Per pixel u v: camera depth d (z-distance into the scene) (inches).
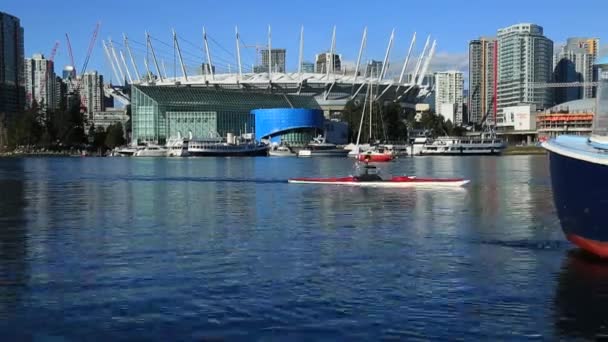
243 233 1503.4
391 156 6673.2
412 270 1069.1
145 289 948.0
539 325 768.9
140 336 741.9
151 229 1578.5
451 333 743.1
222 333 748.0
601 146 1087.0
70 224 1681.8
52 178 3885.3
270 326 771.4
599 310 825.5
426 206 2102.6
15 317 813.9
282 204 2191.2
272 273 1050.7
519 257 1171.3
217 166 5718.5
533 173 4212.6
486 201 2268.7
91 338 738.2
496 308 837.8
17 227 1625.2
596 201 1027.3
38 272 1069.1
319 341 719.7
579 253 1195.9
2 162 7096.5
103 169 5167.3
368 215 1855.3
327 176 4008.4
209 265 1118.4
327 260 1159.0
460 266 1098.1
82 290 944.3
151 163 6609.3
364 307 848.3
